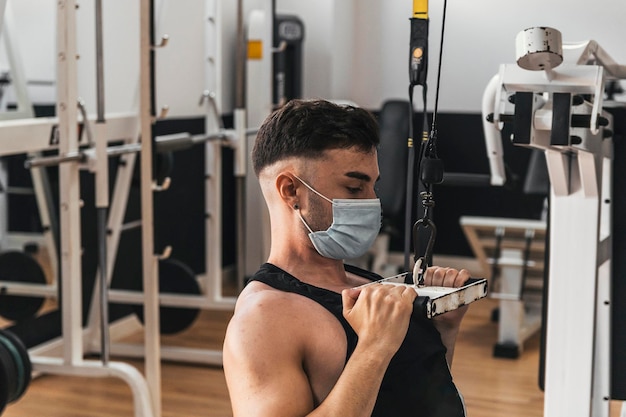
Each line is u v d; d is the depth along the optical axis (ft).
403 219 22.57
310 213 4.46
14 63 13.75
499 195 22.03
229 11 21.44
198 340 17.03
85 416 12.91
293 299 4.32
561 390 7.82
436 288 4.60
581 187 7.63
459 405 4.62
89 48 14.67
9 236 14.16
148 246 12.21
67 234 11.76
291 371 4.11
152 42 11.80
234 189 22.29
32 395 13.78
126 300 15.70
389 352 4.07
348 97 23.29
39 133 12.52
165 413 13.01
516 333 16.11
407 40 22.77
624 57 20.88
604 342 8.51
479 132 21.98
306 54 22.56
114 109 14.79
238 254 16.38
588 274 7.68
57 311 15.42
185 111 15.38
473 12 21.72
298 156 4.44
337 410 3.96
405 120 20.34
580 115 6.56
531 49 6.32
